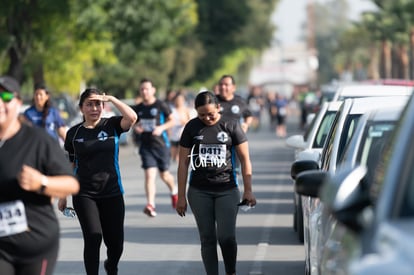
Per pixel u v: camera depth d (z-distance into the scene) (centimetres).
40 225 1409
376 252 921
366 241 961
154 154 3466
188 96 14900
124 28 8719
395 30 12150
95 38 8262
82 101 2116
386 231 937
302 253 2675
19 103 1415
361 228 1019
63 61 8294
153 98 3459
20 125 1420
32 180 1359
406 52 14362
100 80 12569
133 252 2753
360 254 951
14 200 1400
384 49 15800
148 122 3450
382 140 1552
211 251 2062
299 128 11894
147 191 3450
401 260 878
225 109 3391
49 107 3419
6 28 7500
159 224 3366
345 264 1118
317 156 2423
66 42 8106
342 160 1617
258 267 2467
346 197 1087
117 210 2131
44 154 1409
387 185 1002
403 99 1981
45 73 8969
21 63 7681
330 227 1384
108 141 2116
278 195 4259
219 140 2045
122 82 12769
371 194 1077
